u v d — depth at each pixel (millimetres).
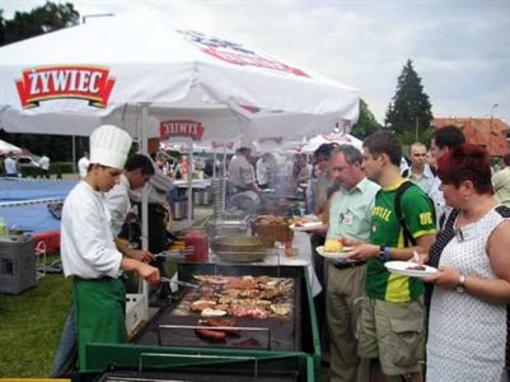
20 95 2512
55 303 5973
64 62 2465
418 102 73688
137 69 2383
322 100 3334
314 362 1992
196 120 6434
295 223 4547
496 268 1912
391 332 2910
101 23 3039
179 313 2709
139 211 4621
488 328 1977
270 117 6438
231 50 3258
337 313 3598
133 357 1987
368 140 2906
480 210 1999
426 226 2699
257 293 3076
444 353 2074
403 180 2867
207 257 3758
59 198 12500
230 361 1919
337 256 2842
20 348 4613
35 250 6785
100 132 2736
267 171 15172
